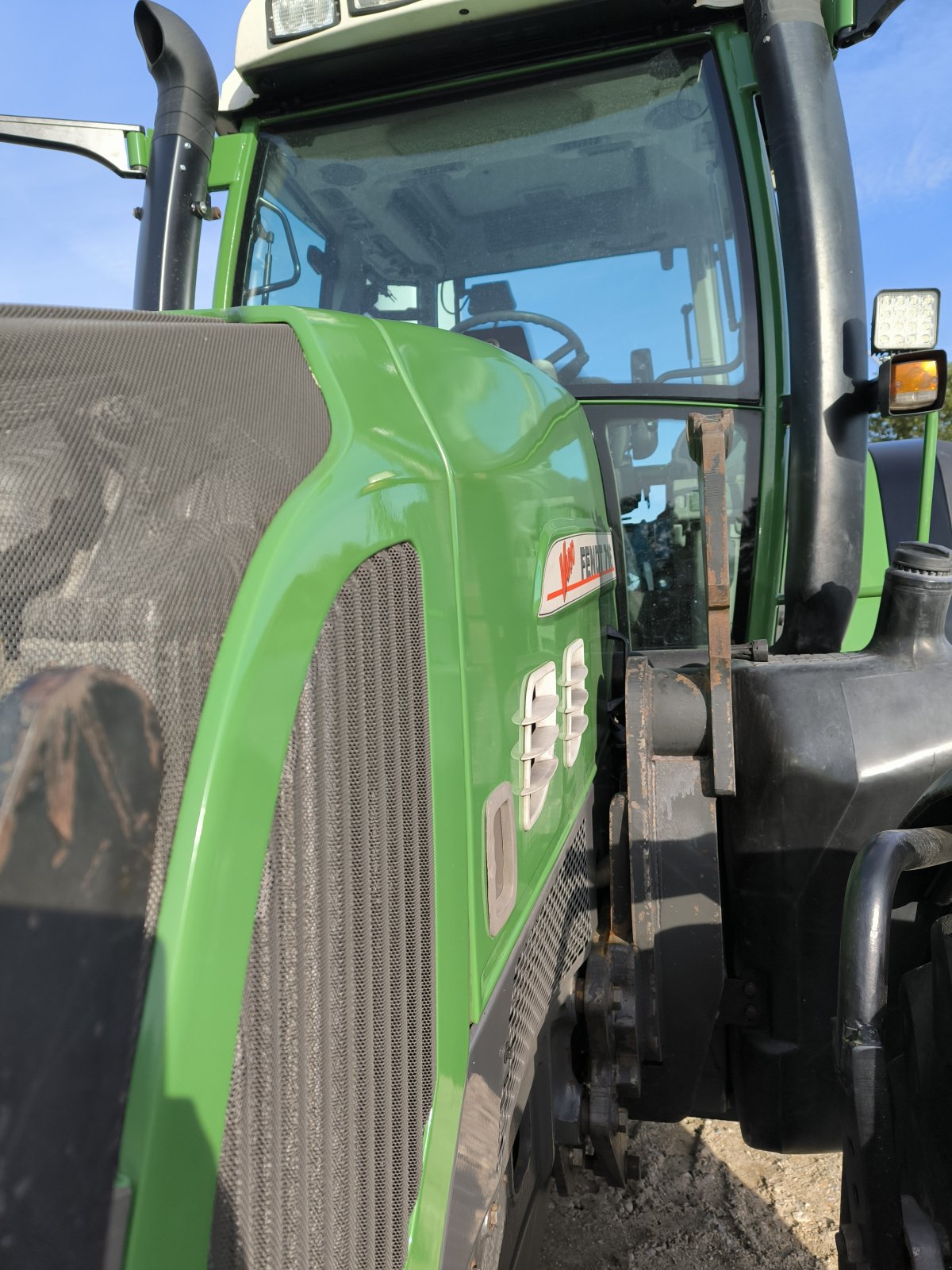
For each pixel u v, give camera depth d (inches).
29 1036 16.8
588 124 90.0
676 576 87.4
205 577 22.1
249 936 21.1
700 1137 93.7
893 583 64.3
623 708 70.3
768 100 77.2
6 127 90.6
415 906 31.8
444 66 92.1
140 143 94.0
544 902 49.1
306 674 24.2
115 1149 17.9
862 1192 40.4
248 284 99.6
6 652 19.5
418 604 32.5
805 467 76.8
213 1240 20.5
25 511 20.4
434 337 43.8
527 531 46.2
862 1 77.0
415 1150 31.9
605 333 89.3
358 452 29.8
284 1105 23.4
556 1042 55.1
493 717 40.0
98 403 23.8
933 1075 43.4
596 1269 77.2
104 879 18.1
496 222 93.3
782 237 77.4
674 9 84.7
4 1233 16.4
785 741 62.4
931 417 77.7
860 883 43.5
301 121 97.7
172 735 20.2
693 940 62.6
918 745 61.8
